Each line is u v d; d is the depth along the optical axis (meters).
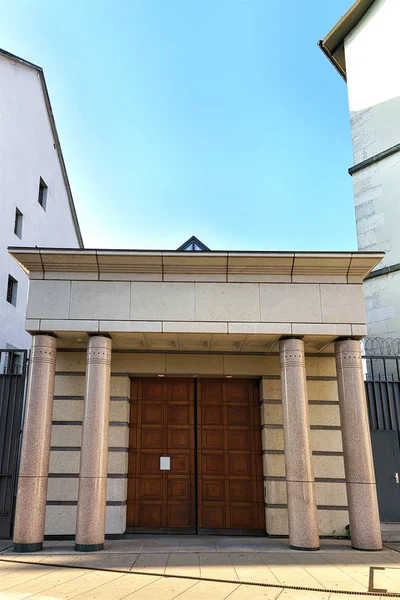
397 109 16.03
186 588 6.98
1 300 19.73
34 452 9.67
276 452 11.64
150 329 10.15
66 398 11.80
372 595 6.70
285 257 10.27
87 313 10.21
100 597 6.55
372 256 10.24
